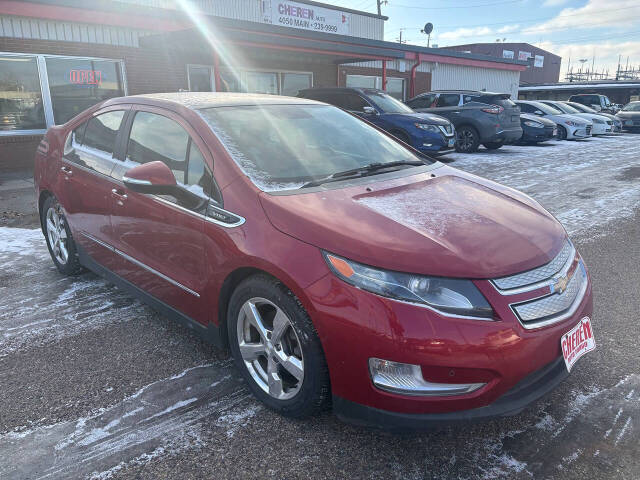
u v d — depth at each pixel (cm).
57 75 1029
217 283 256
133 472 212
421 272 202
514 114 1323
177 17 1143
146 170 260
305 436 234
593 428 237
